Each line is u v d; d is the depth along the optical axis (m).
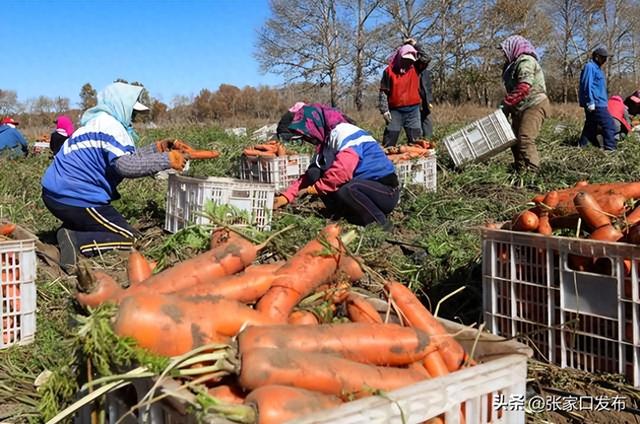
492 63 48.38
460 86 48.44
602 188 3.83
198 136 16.28
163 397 1.91
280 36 48.88
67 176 5.65
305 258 2.68
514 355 2.18
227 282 2.58
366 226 6.19
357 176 6.32
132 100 5.89
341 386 2.08
